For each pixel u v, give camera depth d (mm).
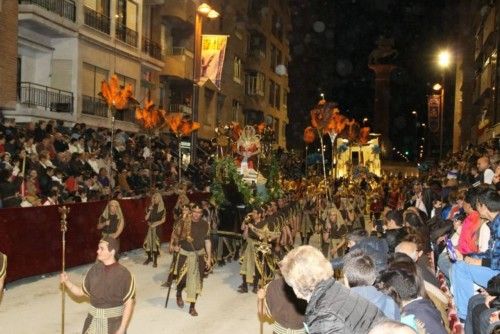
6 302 10688
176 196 20141
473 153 22672
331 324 3404
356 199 21094
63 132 19750
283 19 60875
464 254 7023
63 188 15461
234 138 19875
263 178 16328
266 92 54188
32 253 12555
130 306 6191
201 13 22969
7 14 20828
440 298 6082
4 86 20938
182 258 10266
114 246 6160
